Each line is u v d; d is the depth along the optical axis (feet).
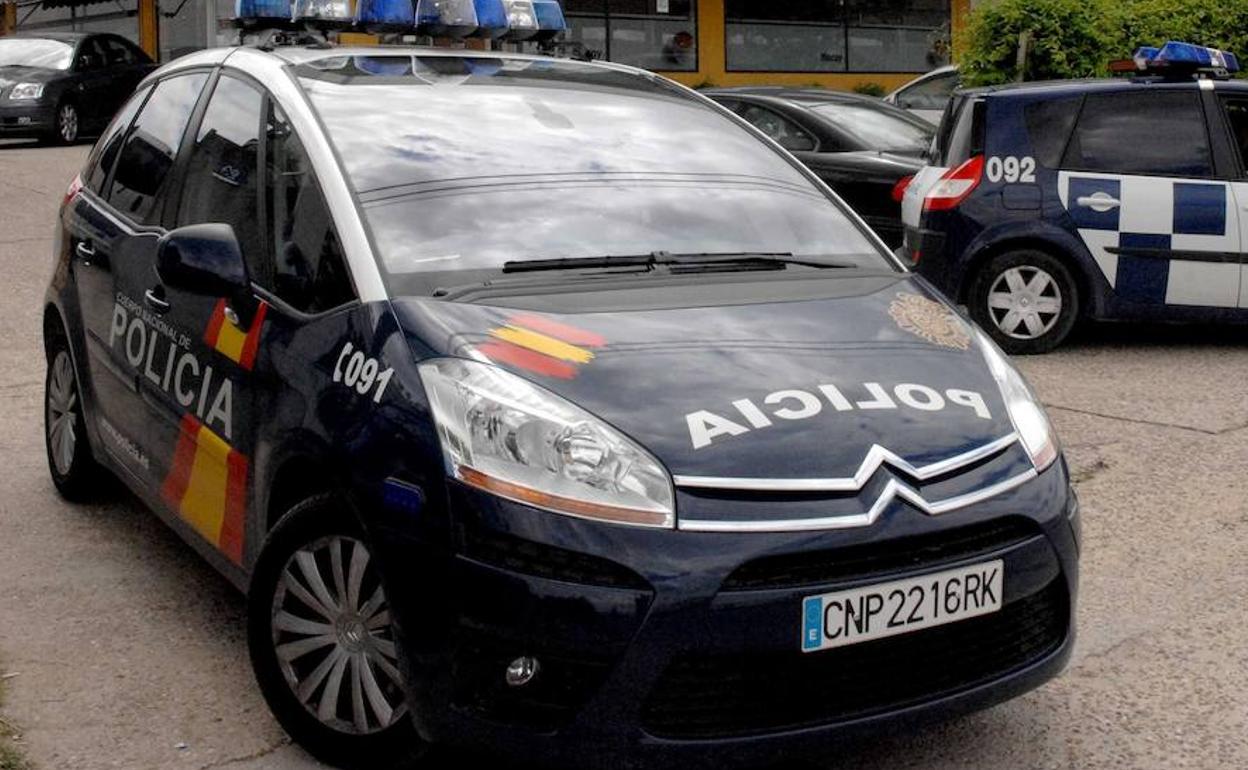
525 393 10.77
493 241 12.94
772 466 10.45
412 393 11.02
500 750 10.34
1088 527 18.03
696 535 10.10
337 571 11.61
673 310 12.21
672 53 72.59
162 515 15.29
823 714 10.43
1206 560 16.83
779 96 37.65
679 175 14.55
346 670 11.71
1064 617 11.64
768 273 13.41
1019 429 11.76
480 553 10.27
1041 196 27.81
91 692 13.24
